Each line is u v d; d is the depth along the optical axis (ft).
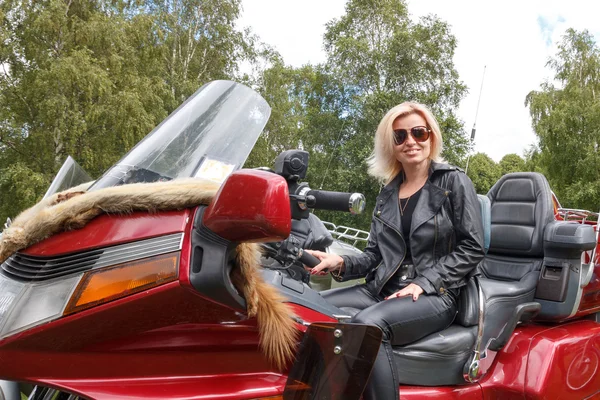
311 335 4.59
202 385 4.40
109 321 3.88
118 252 3.90
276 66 72.38
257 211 3.53
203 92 6.31
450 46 65.05
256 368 4.69
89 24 49.96
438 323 6.41
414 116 7.23
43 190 43.19
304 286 5.47
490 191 10.24
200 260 3.87
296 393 4.58
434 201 6.82
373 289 7.16
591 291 8.55
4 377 3.90
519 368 7.10
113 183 4.99
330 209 5.20
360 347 4.59
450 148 60.18
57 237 4.07
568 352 7.44
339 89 61.87
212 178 5.15
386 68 62.08
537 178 9.60
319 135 58.23
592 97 81.41
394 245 7.04
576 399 7.52
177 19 66.28
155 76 55.47
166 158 5.33
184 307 4.01
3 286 4.08
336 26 72.59
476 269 6.91
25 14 48.88
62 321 3.78
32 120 49.14
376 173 7.86
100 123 49.39
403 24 69.92
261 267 5.25
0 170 44.47
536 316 8.31
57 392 4.84
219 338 4.48
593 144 78.13
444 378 6.43
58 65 45.50
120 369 4.15
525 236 9.13
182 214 3.95
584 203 76.79
